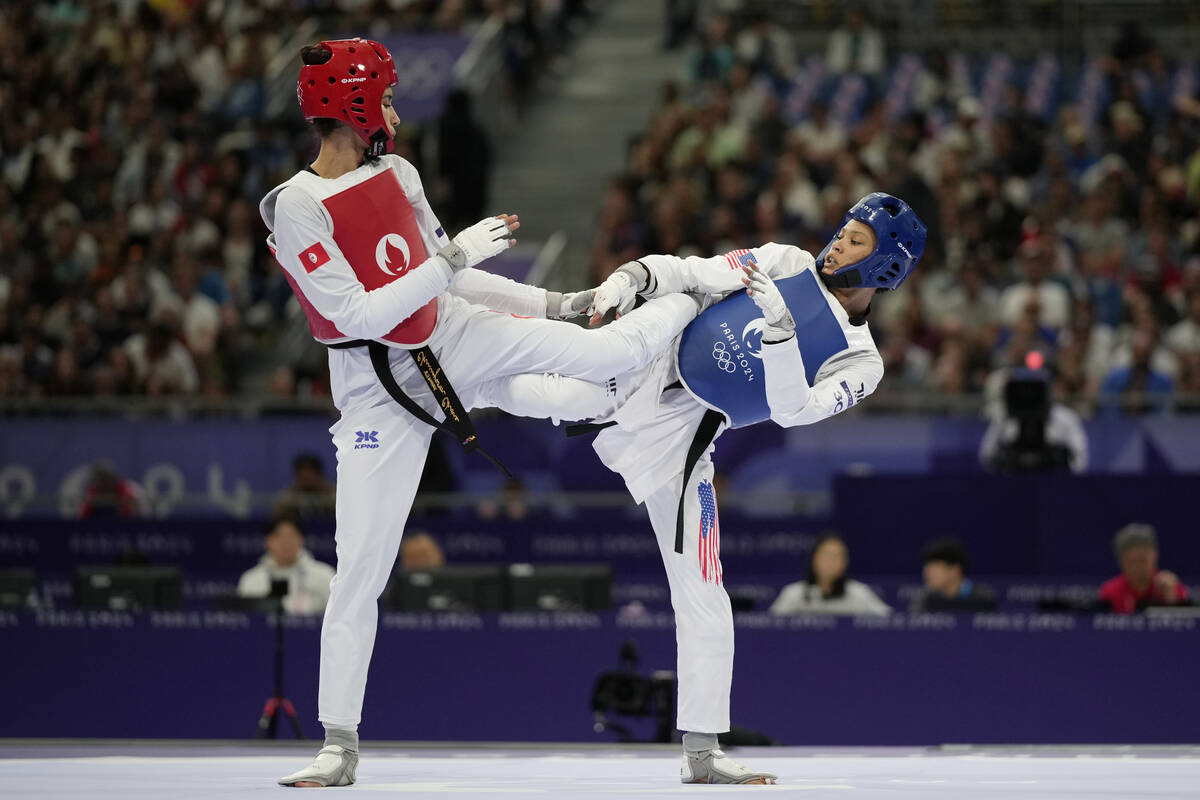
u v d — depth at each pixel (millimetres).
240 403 37781
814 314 15227
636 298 15812
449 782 14094
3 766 16125
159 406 38094
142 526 34156
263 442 36562
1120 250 42594
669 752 20234
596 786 13648
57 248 46875
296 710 24234
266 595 25094
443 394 14531
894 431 34625
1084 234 44281
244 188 48938
